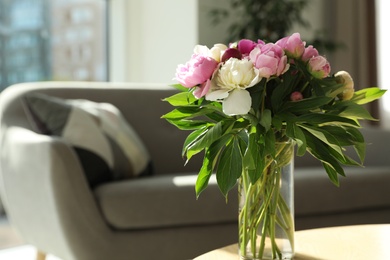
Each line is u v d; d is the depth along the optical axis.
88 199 2.33
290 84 1.25
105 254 2.34
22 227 2.65
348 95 1.31
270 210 1.29
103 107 2.84
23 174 2.49
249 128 1.27
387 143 3.16
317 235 1.59
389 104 5.82
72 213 2.30
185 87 1.36
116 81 4.82
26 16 4.24
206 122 1.35
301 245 1.49
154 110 3.16
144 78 4.88
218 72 1.25
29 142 2.43
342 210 2.73
